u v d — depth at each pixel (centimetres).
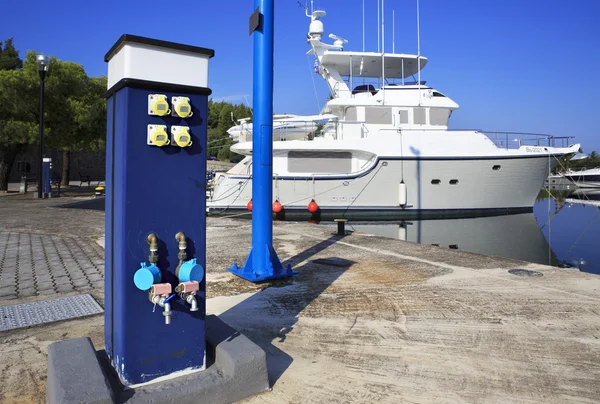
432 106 1550
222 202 1504
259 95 486
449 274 508
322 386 237
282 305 391
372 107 1541
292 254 642
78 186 2745
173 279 216
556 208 2069
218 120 5644
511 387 237
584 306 382
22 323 336
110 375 214
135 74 204
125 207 203
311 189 1491
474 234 1311
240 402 218
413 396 227
